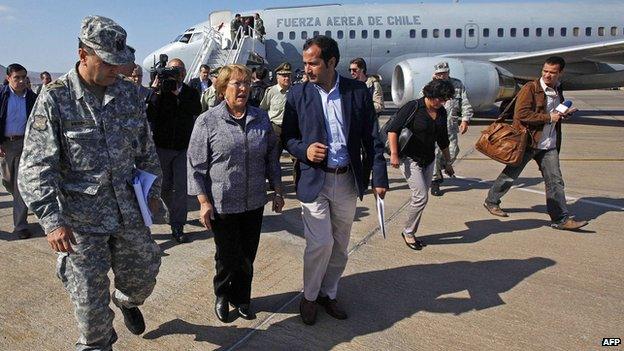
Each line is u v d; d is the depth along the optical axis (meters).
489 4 15.87
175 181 4.30
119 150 2.15
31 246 4.25
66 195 2.09
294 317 2.95
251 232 2.86
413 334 2.73
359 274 3.61
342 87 2.69
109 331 2.26
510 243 4.27
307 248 2.72
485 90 13.70
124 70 2.24
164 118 4.20
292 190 6.45
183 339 2.69
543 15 15.45
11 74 4.31
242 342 2.66
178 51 14.91
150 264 2.36
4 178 4.38
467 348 2.58
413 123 3.94
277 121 5.75
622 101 23.88
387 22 15.09
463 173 7.50
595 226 4.72
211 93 5.75
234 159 2.64
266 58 15.12
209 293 3.29
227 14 15.47
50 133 1.98
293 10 15.28
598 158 8.42
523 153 4.63
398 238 4.44
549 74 4.37
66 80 2.04
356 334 2.74
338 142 2.67
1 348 2.58
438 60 13.57
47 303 3.13
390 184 6.76
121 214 2.19
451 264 3.79
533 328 2.78
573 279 3.47
